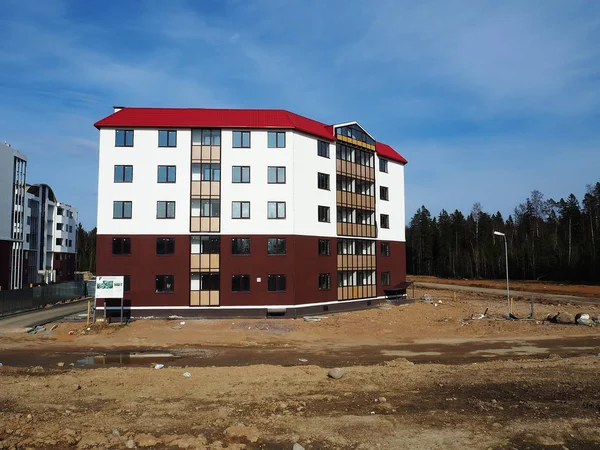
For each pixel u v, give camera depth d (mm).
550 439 10641
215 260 36344
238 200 37000
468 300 53094
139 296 35469
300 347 25141
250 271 36594
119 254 35562
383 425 11555
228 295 36188
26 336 28062
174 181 36562
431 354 23078
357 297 43344
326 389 15000
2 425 11234
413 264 130375
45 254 81250
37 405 13109
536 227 106312
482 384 15523
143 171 36344
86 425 11453
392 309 42062
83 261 132125
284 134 37938
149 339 27188
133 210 35969
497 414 12359
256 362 21391
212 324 32562
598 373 17016
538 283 81750
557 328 30375
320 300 39094
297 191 37938
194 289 36000
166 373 17250
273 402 13477
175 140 36875
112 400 13656
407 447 10227
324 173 40875
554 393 14352
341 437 10781
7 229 61562
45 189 81625
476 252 105438
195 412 12539
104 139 36250
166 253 36000
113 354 23250
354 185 44406
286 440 10625
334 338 27969
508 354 22891
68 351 23969
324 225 40344
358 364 20844
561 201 105938
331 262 40594
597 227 92250
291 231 37188
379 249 46969
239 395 14297
